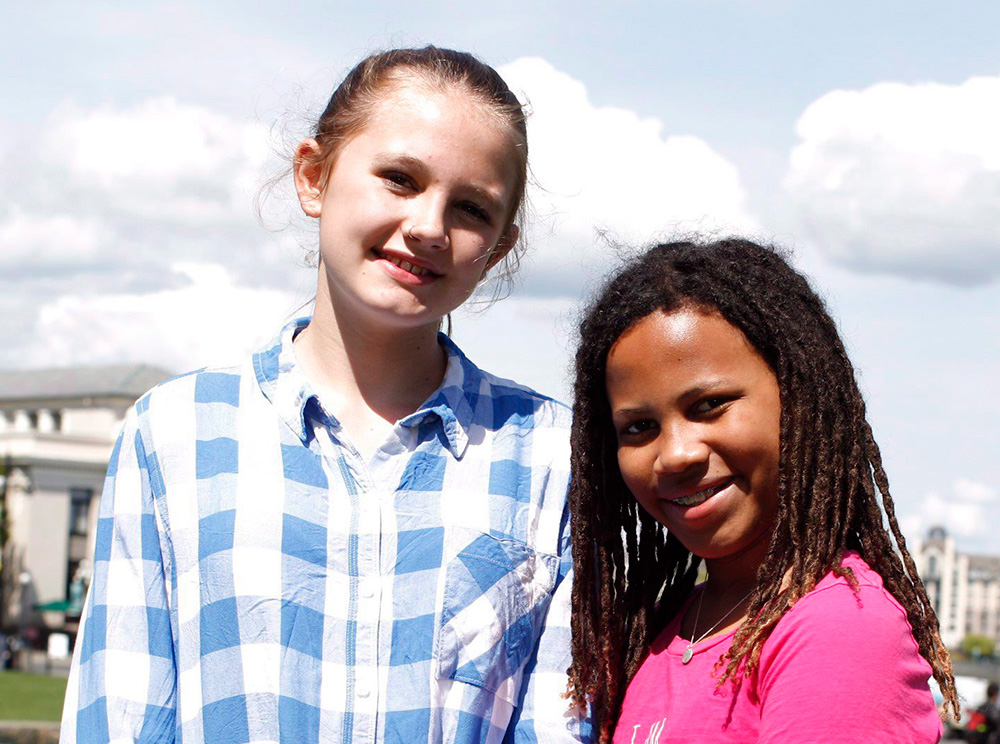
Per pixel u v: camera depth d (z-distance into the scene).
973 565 146.62
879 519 2.01
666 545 2.30
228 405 2.30
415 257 2.21
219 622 2.13
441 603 2.20
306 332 2.42
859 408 2.04
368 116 2.26
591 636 2.23
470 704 2.18
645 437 2.07
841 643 1.79
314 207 2.38
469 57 2.36
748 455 1.99
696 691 1.98
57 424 64.62
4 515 50.59
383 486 2.27
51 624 53.09
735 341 1.99
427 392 2.40
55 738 15.19
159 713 2.18
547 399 2.51
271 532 2.17
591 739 2.22
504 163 2.29
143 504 2.26
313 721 2.10
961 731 22.84
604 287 2.17
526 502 2.35
